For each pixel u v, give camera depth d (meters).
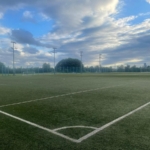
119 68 72.19
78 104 6.44
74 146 2.86
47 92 9.98
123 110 5.44
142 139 3.12
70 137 3.25
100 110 5.45
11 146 2.88
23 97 8.13
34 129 3.71
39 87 13.02
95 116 4.74
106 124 4.03
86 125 3.97
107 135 3.34
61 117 4.66
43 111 5.35
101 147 2.81
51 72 61.75
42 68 58.75
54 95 8.77
